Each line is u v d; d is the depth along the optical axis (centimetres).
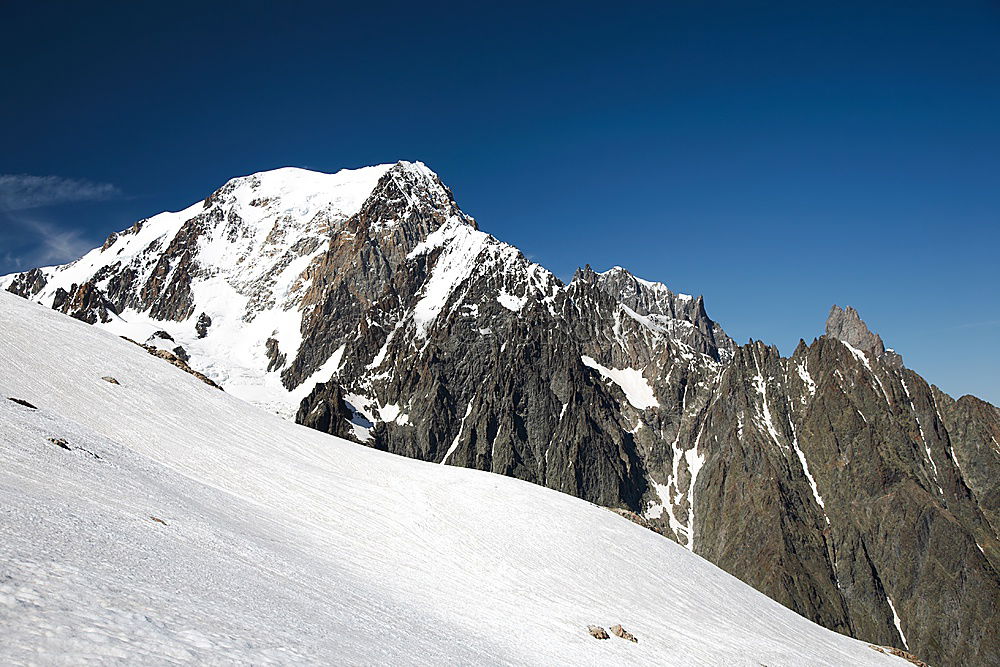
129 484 3881
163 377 7662
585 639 3944
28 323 7694
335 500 5634
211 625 1684
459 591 4262
